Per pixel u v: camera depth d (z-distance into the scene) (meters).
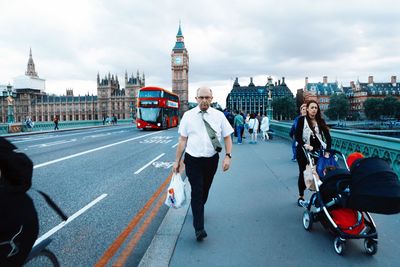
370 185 3.10
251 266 3.13
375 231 3.33
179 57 155.38
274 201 5.44
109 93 148.88
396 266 3.11
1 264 1.82
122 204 5.67
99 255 3.61
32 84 156.00
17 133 26.08
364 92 139.75
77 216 4.99
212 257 3.33
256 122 16.11
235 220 4.48
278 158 10.58
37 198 6.04
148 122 31.38
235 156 11.10
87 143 17.80
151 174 8.52
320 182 4.01
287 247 3.56
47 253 2.44
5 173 1.86
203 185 4.16
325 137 4.57
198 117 3.94
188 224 4.36
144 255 3.38
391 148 6.04
